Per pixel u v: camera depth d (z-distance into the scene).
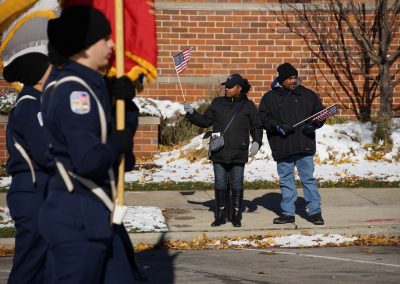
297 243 13.11
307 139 13.82
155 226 13.73
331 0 23.97
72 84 5.95
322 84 24.22
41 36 7.76
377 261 11.77
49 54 6.23
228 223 14.14
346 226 13.89
